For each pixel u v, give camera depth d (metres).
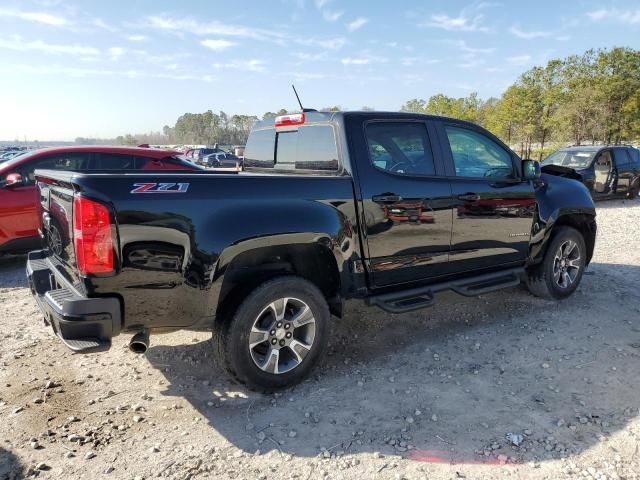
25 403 3.39
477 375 3.82
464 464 2.75
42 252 4.09
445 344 4.41
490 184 4.61
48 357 4.12
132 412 3.30
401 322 4.91
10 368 3.91
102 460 2.80
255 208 3.29
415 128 4.23
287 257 3.77
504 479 2.62
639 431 3.03
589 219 5.68
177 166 7.70
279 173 4.63
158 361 4.05
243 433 3.08
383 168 3.96
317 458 2.83
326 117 3.99
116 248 2.85
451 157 4.40
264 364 3.46
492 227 4.65
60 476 2.67
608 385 3.62
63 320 2.81
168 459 2.82
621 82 36.53
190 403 3.43
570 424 3.13
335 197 3.67
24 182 6.95
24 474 2.68
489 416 3.24
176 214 3.02
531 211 4.97
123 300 2.94
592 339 4.46
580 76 39.53
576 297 5.62
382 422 3.19
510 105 41.75
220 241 3.14
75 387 3.62
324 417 3.25
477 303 5.43
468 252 4.52
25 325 4.86
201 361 4.07
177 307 3.10
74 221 2.86
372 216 3.85
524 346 4.34
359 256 3.83
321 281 3.90
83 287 2.90
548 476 2.64
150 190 2.95
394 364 4.03
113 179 2.87
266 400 3.48
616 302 5.45
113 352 4.22
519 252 4.96
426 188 4.15
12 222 6.85
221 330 3.36
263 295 3.36
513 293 5.76
